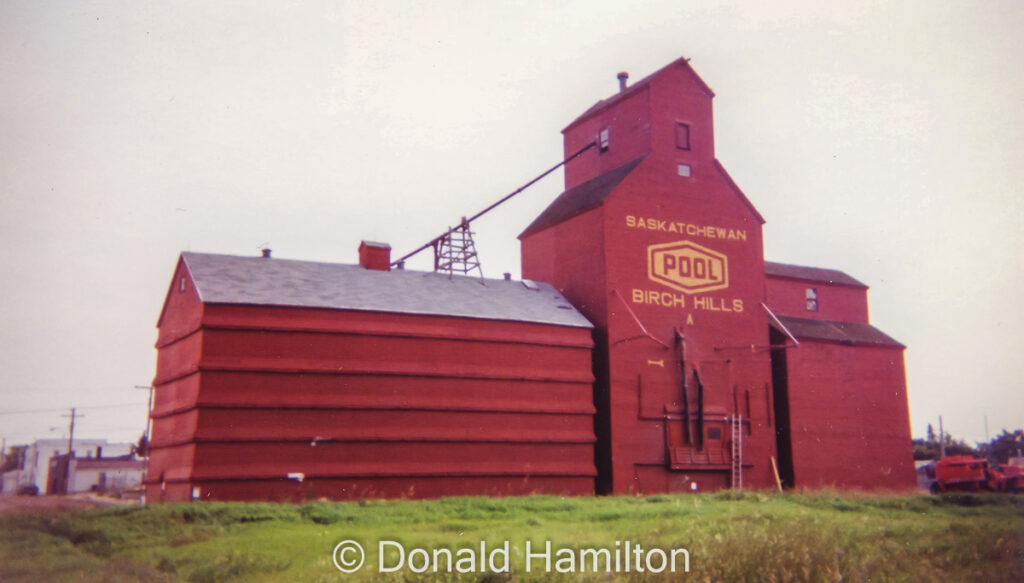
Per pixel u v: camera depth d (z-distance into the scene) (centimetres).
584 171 4600
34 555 1816
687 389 3847
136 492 7394
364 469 3078
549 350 3612
